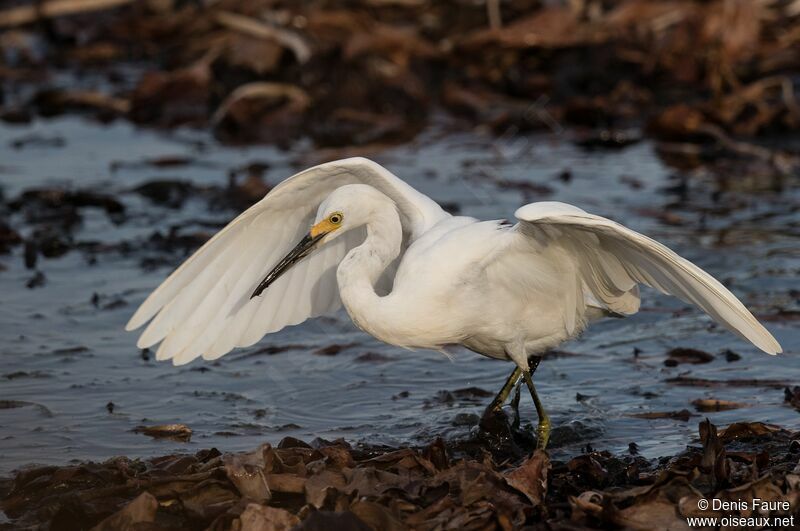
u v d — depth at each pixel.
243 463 8.62
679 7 23.33
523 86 23.08
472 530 7.92
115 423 10.55
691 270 8.40
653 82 22.59
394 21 24.36
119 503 8.39
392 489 8.34
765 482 8.30
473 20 24.16
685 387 11.27
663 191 17.91
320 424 10.62
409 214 10.28
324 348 12.62
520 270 9.77
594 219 8.48
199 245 15.74
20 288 14.20
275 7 24.36
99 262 15.23
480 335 10.21
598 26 23.38
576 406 10.97
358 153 20.64
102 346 12.46
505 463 9.51
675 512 8.16
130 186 18.80
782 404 10.73
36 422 10.52
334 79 22.88
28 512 8.54
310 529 7.61
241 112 22.38
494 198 17.66
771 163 19.16
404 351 12.62
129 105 23.81
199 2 28.11
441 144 21.23
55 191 17.81
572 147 20.98
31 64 27.53
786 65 22.06
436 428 10.48
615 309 10.17
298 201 10.11
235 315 10.32
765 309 12.99
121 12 29.56
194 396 11.27
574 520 8.06
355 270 9.70
